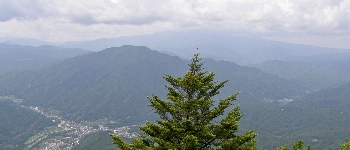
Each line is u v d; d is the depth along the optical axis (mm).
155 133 19562
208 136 18531
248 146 18500
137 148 18656
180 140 19250
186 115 19250
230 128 18328
